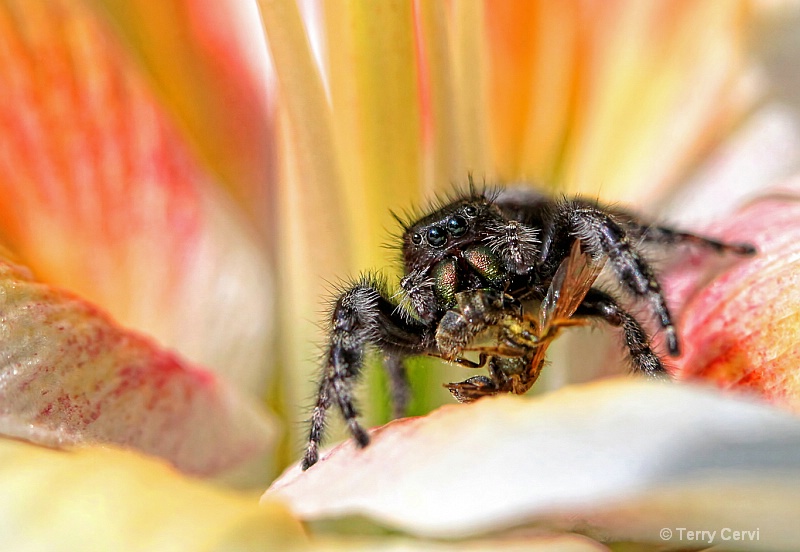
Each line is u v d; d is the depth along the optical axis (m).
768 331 0.09
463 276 0.09
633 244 0.09
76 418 0.08
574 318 0.09
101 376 0.08
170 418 0.09
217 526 0.07
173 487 0.07
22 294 0.08
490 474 0.07
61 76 0.09
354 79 0.09
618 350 0.09
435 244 0.09
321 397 0.08
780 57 0.10
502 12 0.10
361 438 0.08
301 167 0.09
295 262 0.09
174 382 0.09
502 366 0.08
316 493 0.08
